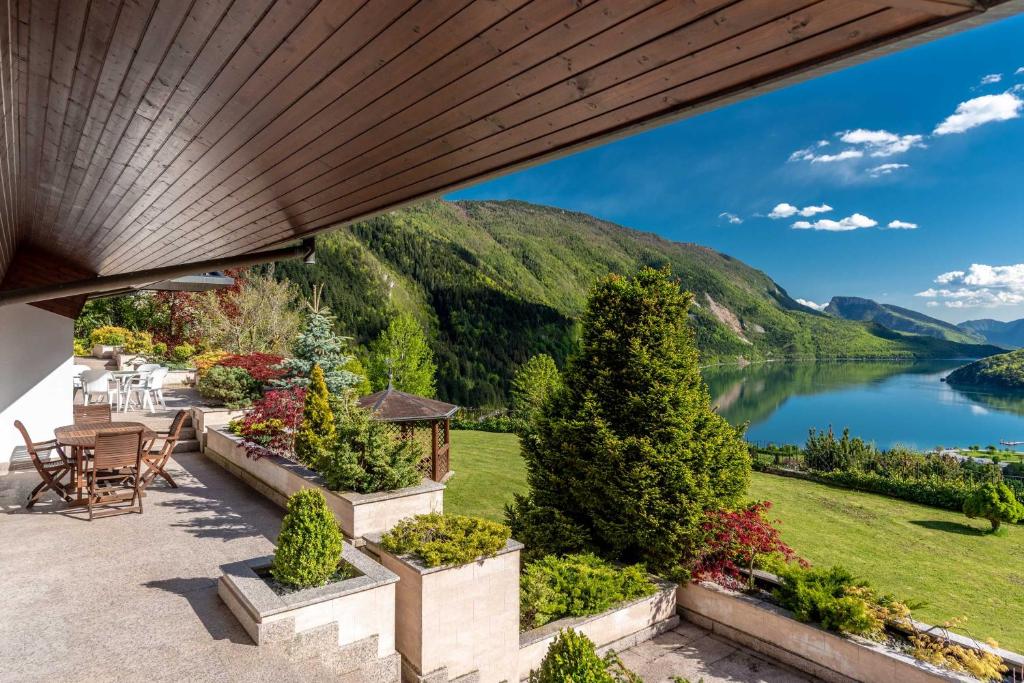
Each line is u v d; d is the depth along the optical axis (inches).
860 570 410.3
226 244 215.8
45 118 120.0
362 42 75.4
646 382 298.8
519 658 211.0
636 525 281.9
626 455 288.4
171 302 938.7
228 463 344.5
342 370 516.4
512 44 70.6
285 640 145.6
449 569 178.1
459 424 927.7
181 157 131.1
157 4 73.5
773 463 772.6
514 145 100.3
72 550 209.5
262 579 163.3
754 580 276.2
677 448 285.0
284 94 93.6
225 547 216.8
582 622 232.7
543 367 911.0
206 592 174.9
